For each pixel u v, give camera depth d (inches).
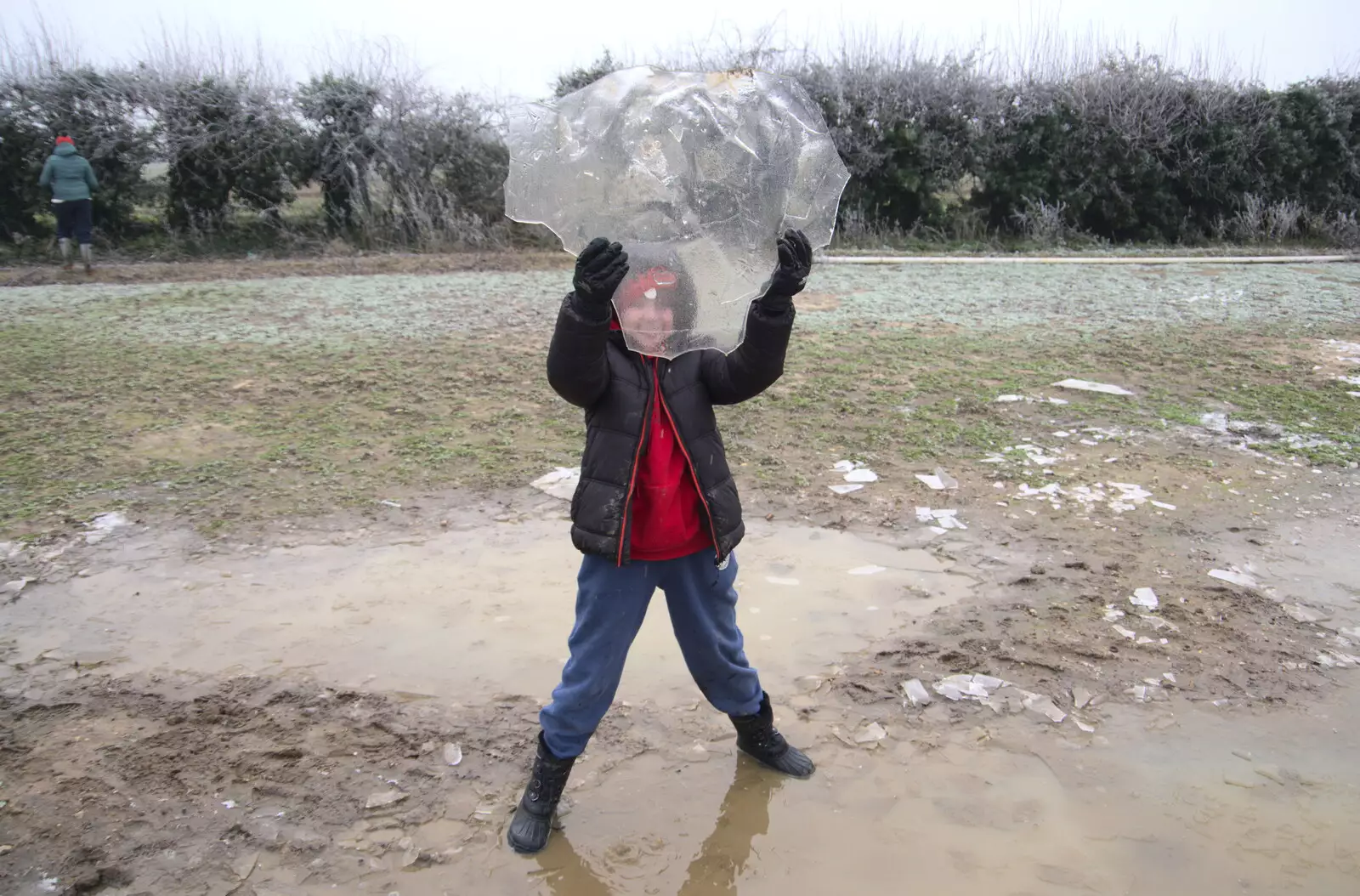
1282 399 311.0
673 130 105.7
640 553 116.4
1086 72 768.9
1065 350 376.5
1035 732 145.4
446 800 131.1
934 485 239.0
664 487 115.1
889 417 290.8
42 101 640.4
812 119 114.0
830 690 156.3
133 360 356.2
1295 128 778.8
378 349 377.1
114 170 660.1
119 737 142.9
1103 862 119.6
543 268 616.7
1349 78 783.1
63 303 478.0
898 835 124.7
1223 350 377.1
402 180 707.4
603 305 104.3
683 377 117.8
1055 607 181.2
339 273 590.9
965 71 753.6
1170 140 753.6
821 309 469.1
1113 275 596.7
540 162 109.5
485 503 229.1
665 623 178.2
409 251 692.1
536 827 122.6
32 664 161.9
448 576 193.8
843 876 117.7
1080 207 758.5
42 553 201.2
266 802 130.0
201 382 327.3
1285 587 188.9
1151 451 263.6
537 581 191.9
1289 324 432.8
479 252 692.7
